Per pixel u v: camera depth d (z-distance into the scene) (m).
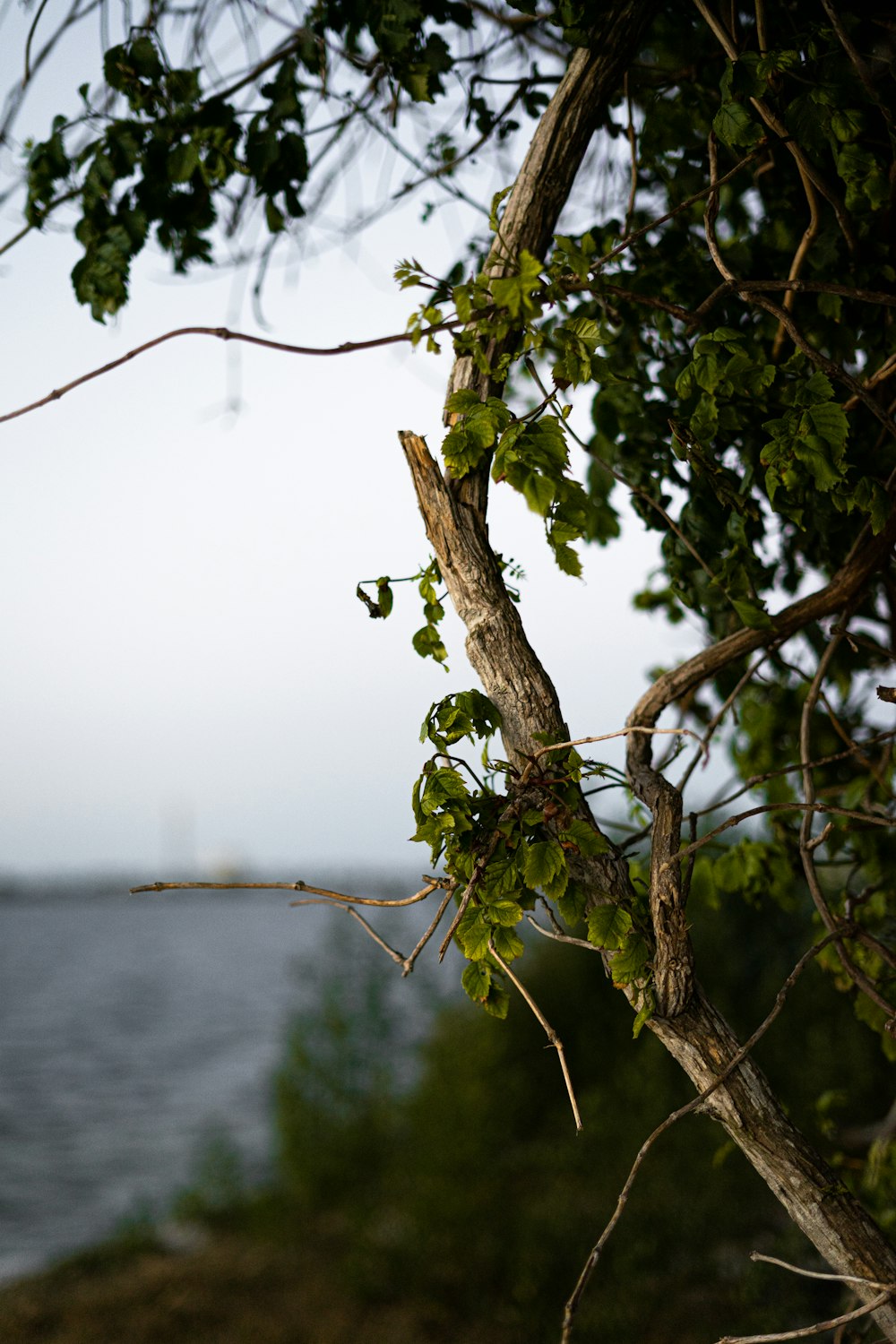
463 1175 6.99
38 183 1.99
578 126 1.56
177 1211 9.20
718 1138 6.17
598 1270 5.62
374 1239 6.87
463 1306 5.79
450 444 1.43
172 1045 24.36
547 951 8.94
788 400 1.63
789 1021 6.60
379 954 9.13
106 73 1.97
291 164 2.07
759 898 2.38
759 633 1.77
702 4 1.62
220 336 1.58
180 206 2.09
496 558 1.48
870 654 2.44
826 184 1.70
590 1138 6.74
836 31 1.60
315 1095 8.64
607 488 2.34
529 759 1.38
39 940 83.62
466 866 1.37
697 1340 4.66
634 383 2.06
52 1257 8.84
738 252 2.04
